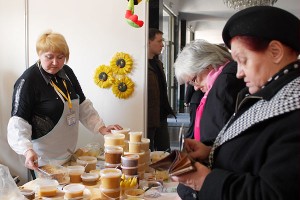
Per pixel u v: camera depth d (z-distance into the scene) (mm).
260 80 844
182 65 1514
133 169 1599
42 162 2018
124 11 2594
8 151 2826
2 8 2730
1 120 2816
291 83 793
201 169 890
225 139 900
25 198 1358
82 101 2354
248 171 829
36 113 2029
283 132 755
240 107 916
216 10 2545
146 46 2582
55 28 2689
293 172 698
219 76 1364
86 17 2643
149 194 1521
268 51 819
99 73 2643
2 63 2779
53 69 2023
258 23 808
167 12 2621
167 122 2625
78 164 1812
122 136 1761
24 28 2729
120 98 2645
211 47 1480
